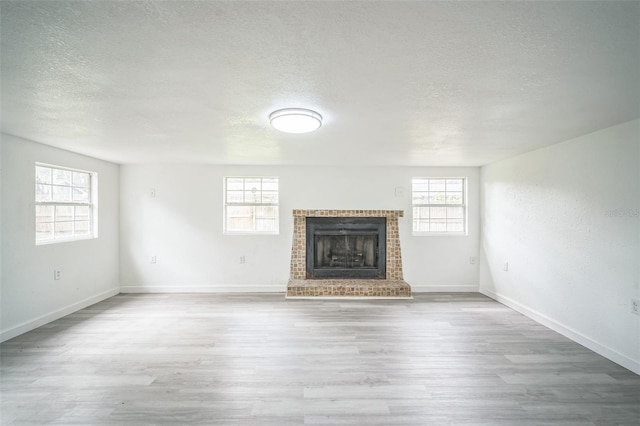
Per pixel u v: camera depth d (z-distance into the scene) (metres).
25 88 1.92
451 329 3.62
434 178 5.46
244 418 2.06
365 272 5.40
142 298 4.90
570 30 1.30
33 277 3.58
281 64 1.61
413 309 4.38
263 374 2.61
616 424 2.02
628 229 2.71
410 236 5.40
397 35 1.34
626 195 2.72
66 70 1.67
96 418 2.05
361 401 2.25
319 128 2.85
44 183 3.84
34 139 3.39
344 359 2.88
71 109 2.33
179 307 4.44
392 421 2.04
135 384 2.45
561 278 3.49
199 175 5.29
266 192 5.45
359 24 1.25
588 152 3.11
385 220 5.42
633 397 2.30
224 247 5.33
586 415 2.10
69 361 2.82
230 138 3.29
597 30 1.30
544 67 1.64
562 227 3.47
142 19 1.21
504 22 1.24
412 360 2.86
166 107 2.28
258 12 1.17
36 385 2.43
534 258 3.95
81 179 4.50
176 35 1.33
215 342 3.24
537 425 2.01
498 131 2.98
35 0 1.09
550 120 2.61
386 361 2.84
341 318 4.00
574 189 3.30
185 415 2.09
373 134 3.09
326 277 5.40
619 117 2.54
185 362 2.81
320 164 5.21
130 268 5.23
